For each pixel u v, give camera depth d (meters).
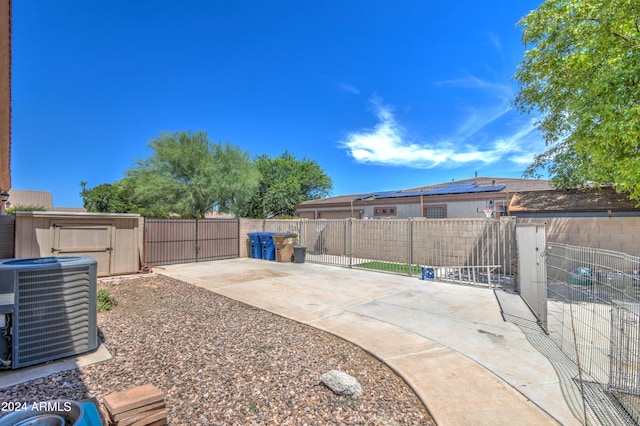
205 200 21.00
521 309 6.14
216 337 4.45
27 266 3.39
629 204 10.47
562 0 8.23
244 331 4.76
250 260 13.92
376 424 2.54
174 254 12.68
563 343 4.36
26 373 3.25
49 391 2.91
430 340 4.50
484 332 4.84
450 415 2.67
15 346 3.31
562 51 8.67
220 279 9.31
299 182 36.25
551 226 9.00
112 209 31.09
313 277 9.73
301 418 2.57
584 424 2.53
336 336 4.66
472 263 10.09
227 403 2.76
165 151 19.89
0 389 2.93
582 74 7.57
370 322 5.33
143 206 21.62
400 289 8.01
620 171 6.69
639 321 2.96
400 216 19.70
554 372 3.49
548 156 11.47
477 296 7.27
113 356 3.73
